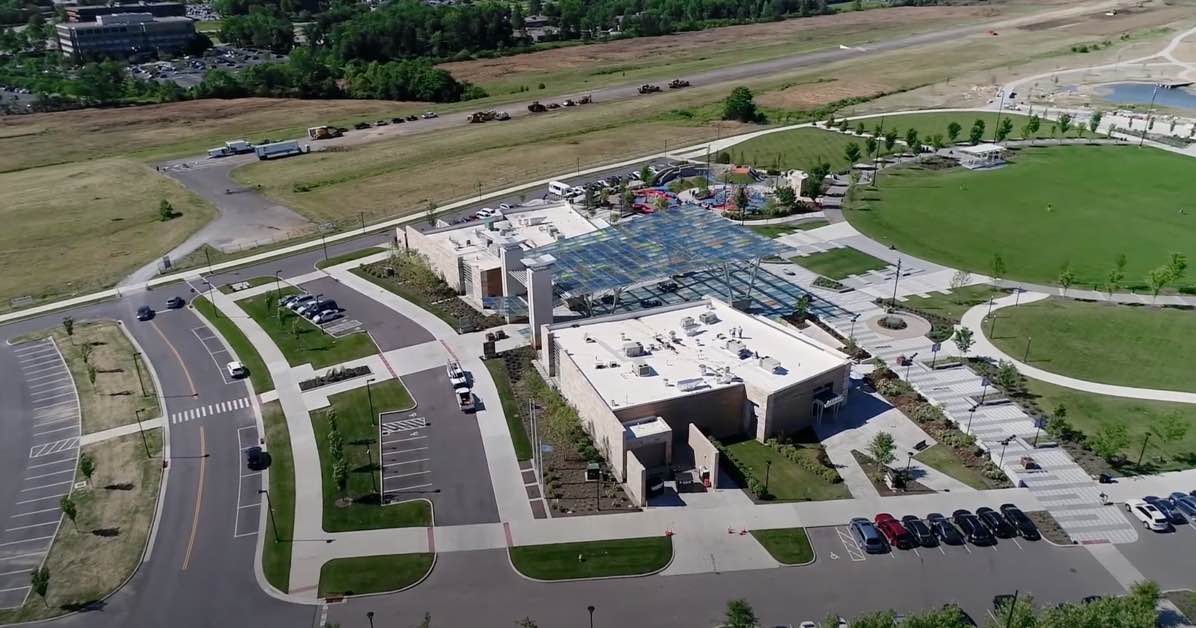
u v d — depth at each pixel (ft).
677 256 457.68
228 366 429.79
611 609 267.18
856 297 486.38
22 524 315.17
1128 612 232.32
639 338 399.24
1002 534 290.56
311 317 480.23
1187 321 442.91
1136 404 368.89
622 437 317.42
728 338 397.39
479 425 370.12
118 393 407.03
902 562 282.77
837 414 370.73
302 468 343.67
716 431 358.64
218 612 270.87
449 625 263.08
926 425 359.25
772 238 582.76
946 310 466.29
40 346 459.32
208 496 328.08
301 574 285.64
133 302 513.04
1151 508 296.10
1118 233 576.61
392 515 313.32
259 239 616.39
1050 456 334.85
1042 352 416.26
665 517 308.19
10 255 595.88
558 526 304.91
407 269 538.06
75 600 277.44
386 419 376.68
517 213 582.35
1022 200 646.33
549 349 403.75
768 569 281.95
